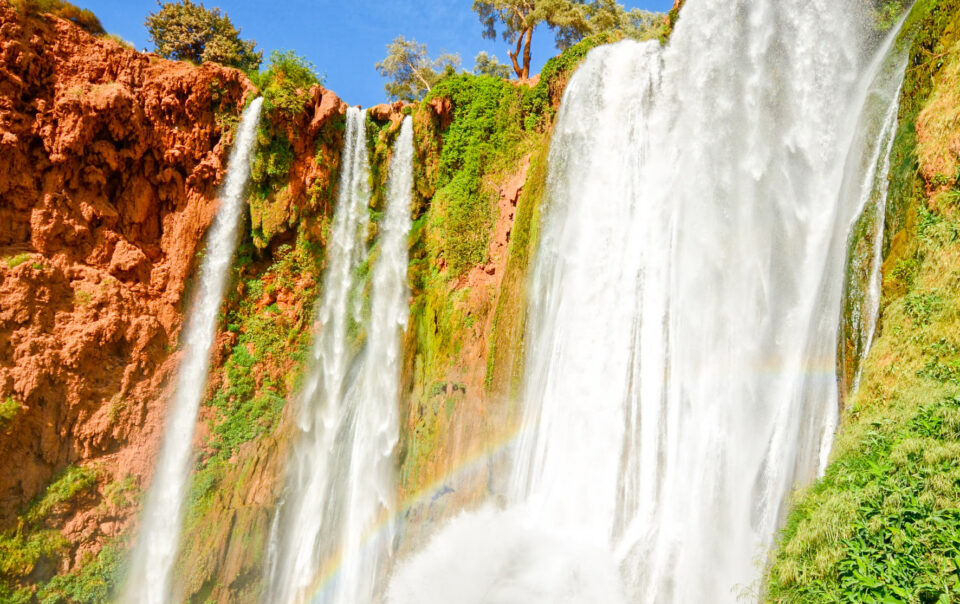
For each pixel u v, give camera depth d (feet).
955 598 25.16
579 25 111.86
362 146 84.17
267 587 65.46
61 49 67.67
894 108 46.80
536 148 79.25
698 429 52.85
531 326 69.26
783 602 32.30
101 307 66.28
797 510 37.35
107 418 64.34
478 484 64.80
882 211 45.09
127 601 61.05
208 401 71.31
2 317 60.39
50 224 65.21
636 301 61.41
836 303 46.73
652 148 65.72
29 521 58.08
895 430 34.24
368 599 64.80
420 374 75.46
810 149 54.44
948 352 35.76
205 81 74.23
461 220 79.46
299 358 76.13
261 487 68.80
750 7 61.21
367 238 82.43
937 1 44.34
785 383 48.91
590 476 58.39
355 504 71.10
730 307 54.70
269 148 76.54
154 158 72.43
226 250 75.20
